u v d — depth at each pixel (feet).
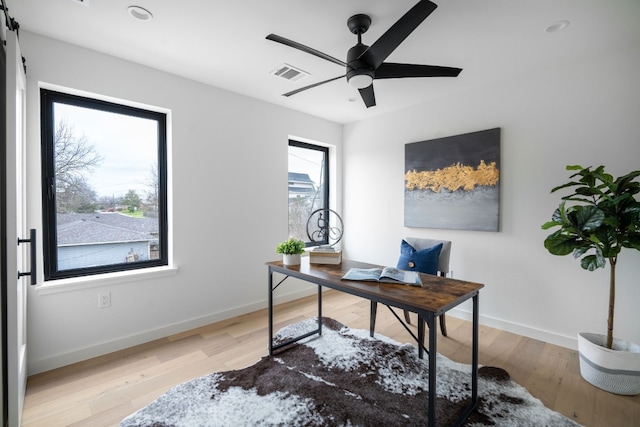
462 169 10.07
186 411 5.65
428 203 10.99
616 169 7.46
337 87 9.93
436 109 10.87
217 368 7.20
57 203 7.63
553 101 8.36
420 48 7.39
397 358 7.55
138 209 8.89
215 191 9.95
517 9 5.89
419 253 8.66
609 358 6.24
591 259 6.34
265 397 6.04
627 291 7.37
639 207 5.78
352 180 13.87
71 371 7.05
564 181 8.23
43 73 6.97
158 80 8.68
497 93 9.39
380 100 11.05
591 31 6.65
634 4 5.72
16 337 4.78
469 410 5.56
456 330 9.37
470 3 5.70
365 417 5.49
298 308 11.37
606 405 5.89
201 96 9.55
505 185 9.27
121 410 5.78
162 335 8.84
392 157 12.32
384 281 5.83
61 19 6.36
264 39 7.12
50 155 7.48
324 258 7.45
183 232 9.27
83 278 7.65
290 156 13.15
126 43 7.32
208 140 9.75
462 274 10.23
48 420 5.49
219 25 6.57
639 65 7.13
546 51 7.54
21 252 6.21
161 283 8.86
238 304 10.63
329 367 7.14
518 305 9.09
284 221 11.93
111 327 7.98
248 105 10.73
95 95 7.78
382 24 6.48
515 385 6.46
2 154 5.12
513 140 9.09
